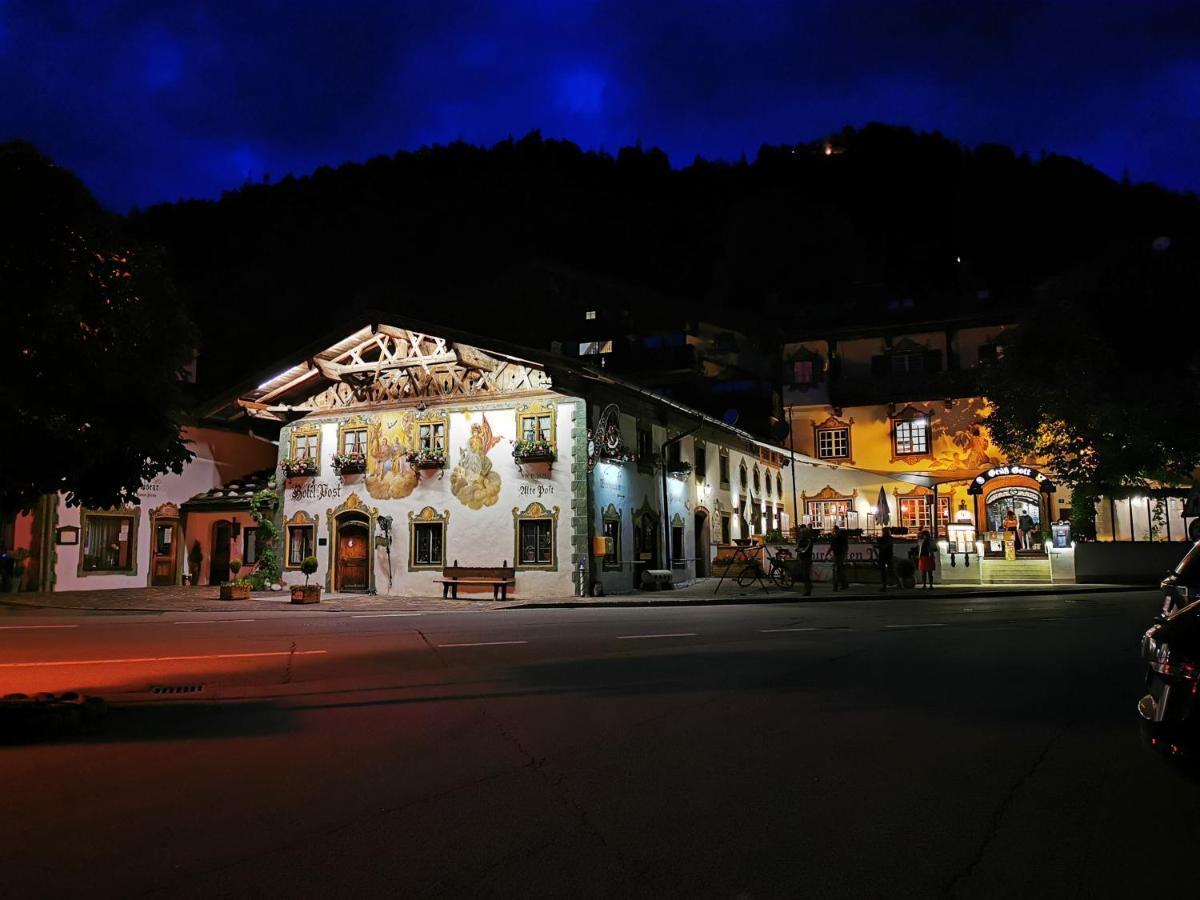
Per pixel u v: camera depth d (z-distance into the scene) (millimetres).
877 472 44219
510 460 28016
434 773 6496
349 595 29016
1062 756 6836
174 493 33094
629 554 29531
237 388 30406
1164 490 35375
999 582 33969
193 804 5762
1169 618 5652
